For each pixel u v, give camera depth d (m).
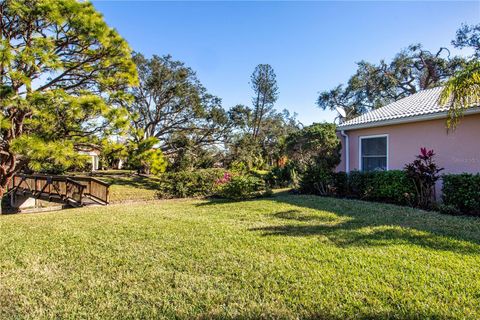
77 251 4.66
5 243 5.24
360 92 29.11
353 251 4.30
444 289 3.07
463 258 3.93
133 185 19.05
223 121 24.17
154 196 14.40
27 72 9.56
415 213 7.00
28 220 7.66
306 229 5.68
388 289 3.11
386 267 3.69
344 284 3.26
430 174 7.82
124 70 11.61
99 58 10.95
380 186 8.92
